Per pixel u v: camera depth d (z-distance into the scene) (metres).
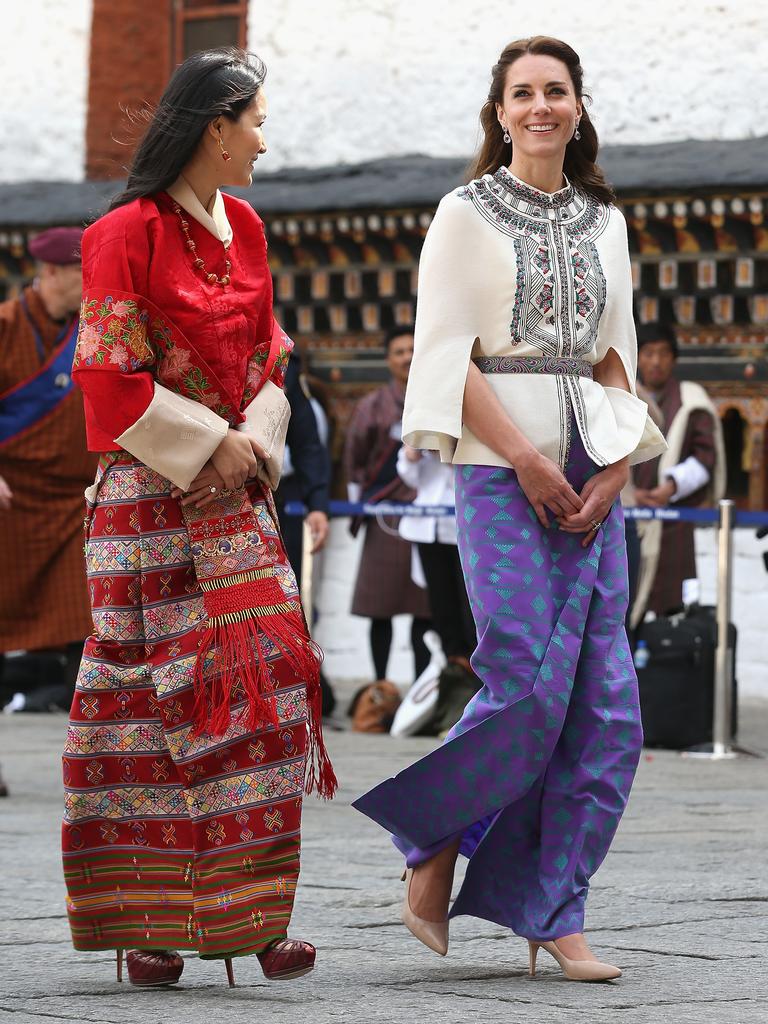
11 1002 4.95
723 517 12.55
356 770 11.02
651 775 11.03
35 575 10.53
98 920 5.23
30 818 8.80
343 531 21.50
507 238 5.50
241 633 5.16
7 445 10.46
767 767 11.64
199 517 5.19
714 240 19.42
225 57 5.17
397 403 15.32
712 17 20.77
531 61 5.55
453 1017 4.73
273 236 20.98
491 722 5.33
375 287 21.28
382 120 22.36
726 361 19.83
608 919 6.20
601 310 5.57
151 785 5.20
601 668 5.45
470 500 5.50
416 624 15.05
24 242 22.12
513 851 5.45
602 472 5.50
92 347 5.08
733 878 7.09
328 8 22.67
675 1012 4.78
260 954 5.14
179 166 5.13
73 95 23.95
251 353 5.32
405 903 5.58
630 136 21.03
